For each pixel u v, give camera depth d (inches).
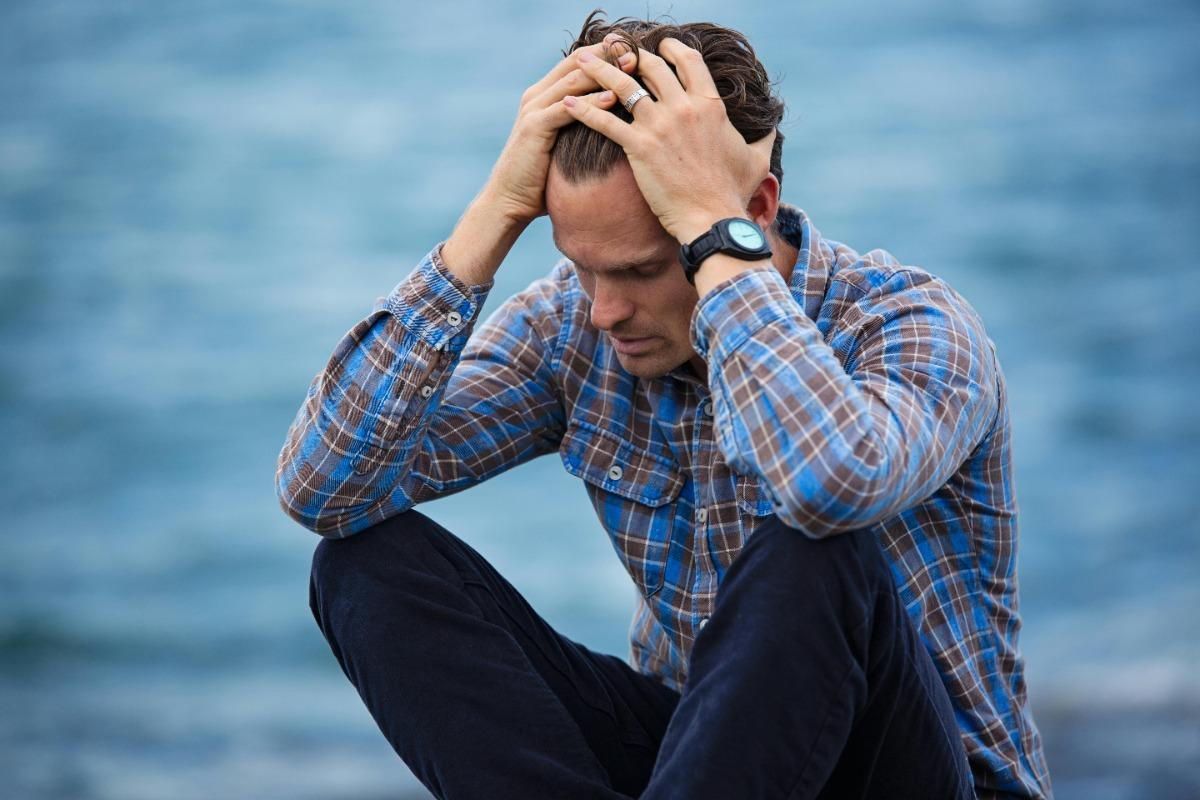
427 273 124.8
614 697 133.6
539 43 2021.4
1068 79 1722.4
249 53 2034.9
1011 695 129.0
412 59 1987.0
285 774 541.0
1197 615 574.6
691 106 116.0
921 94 1670.8
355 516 123.6
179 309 1187.3
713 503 125.8
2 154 1739.7
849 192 1339.8
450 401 135.6
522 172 121.9
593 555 669.3
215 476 874.1
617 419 132.5
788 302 113.0
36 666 664.4
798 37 1891.0
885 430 108.6
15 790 549.3
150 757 571.2
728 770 102.3
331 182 1562.5
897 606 109.1
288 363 1048.8
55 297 1235.9
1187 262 1117.7
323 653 660.1
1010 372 912.9
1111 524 695.7
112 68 2012.8
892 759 110.7
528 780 114.2
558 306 139.2
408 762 120.5
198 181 1605.6
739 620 105.4
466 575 123.7
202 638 677.9
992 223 1242.6
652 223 116.8
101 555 774.5
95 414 974.4
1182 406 842.8
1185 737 431.5
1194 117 1561.3
